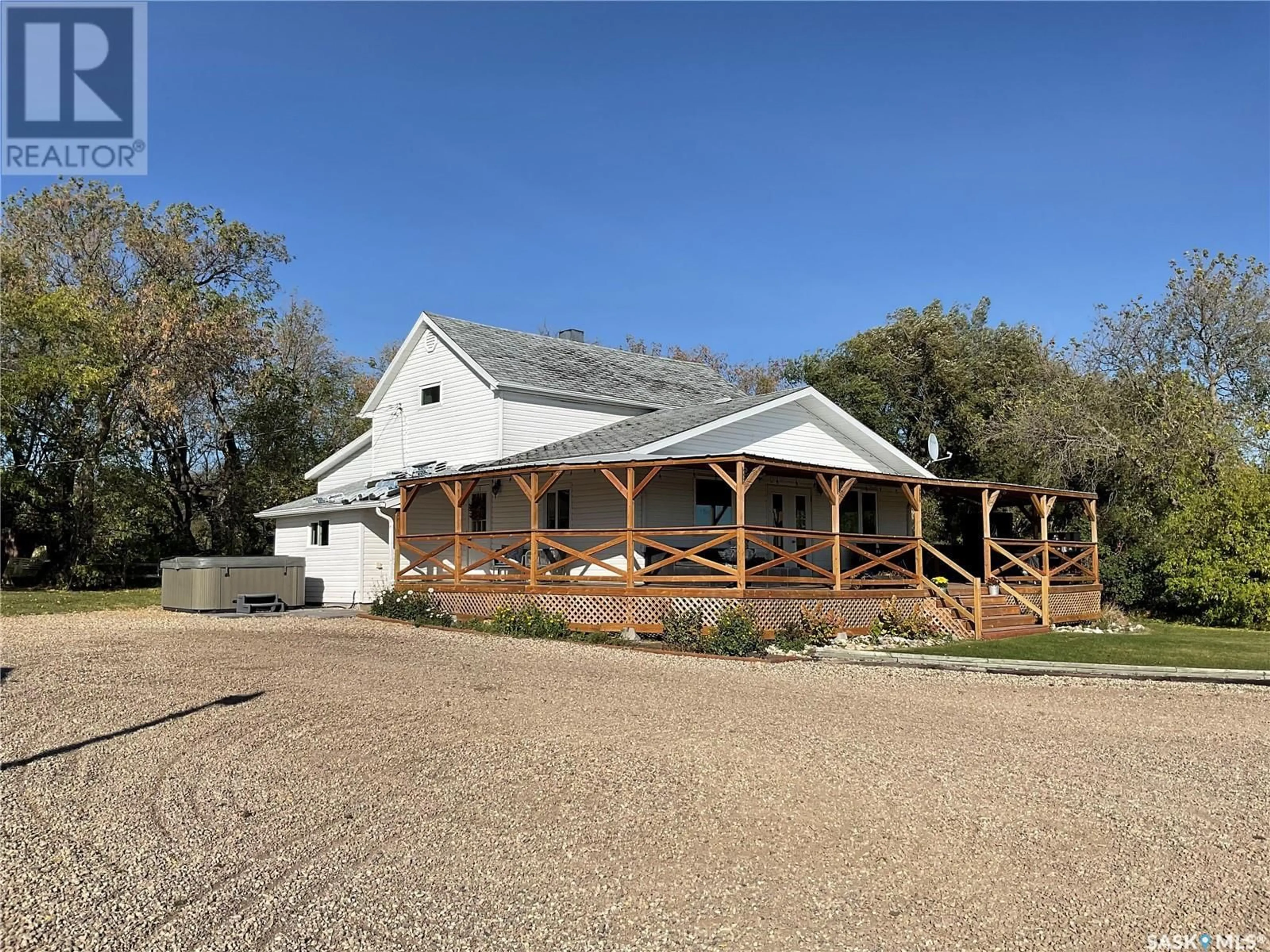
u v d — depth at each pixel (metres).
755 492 19.17
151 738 7.85
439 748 7.44
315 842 5.32
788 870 4.85
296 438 34.41
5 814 5.85
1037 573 17.38
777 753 7.26
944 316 33.91
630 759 7.04
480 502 21.33
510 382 20.77
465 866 4.93
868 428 22.31
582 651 13.27
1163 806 5.96
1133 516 22.61
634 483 15.29
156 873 4.86
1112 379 25.92
